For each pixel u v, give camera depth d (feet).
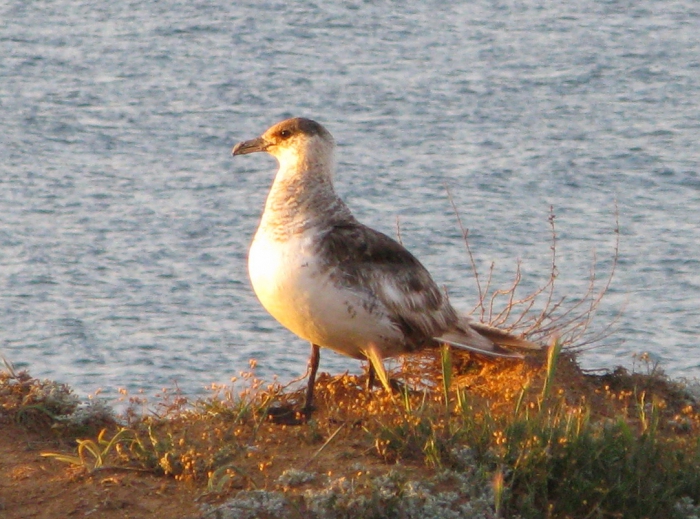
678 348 58.29
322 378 31.73
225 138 114.32
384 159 103.86
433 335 30.78
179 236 83.30
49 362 59.31
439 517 23.12
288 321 29.60
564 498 24.70
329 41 163.84
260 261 29.37
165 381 55.88
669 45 160.25
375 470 25.07
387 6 186.39
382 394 29.99
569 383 32.12
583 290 67.82
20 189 95.25
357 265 29.04
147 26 169.68
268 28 170.30
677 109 125.80
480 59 152.56
